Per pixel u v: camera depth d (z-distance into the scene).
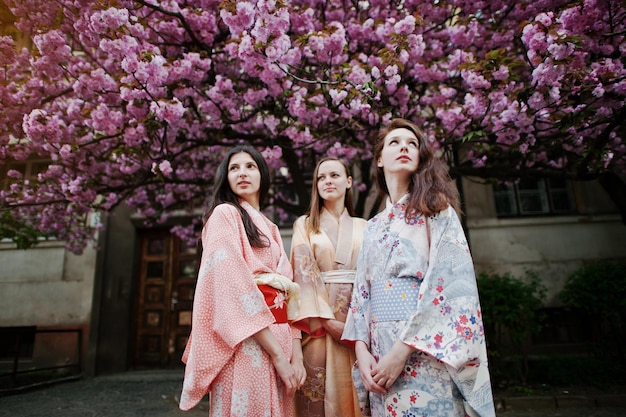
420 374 1.19
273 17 2.46
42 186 4.02
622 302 4.42
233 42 2.90
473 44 3.61
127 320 6.07
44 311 5.96
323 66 3.01
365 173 4.49
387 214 1.45
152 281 6.39
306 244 1.86
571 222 5.69
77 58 3.35
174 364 6.02
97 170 3.93
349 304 1.75
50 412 3.76
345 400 1.67
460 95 3.78
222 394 1.25
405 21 2.82
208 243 1.36
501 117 2.83
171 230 5.88
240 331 1.22
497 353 4.17
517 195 5.95
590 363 4.49
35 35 3.28
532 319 4.27
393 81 2.91
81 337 5.76
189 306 6.20
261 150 3.76
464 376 1.15
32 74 3.47
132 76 2.74
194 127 3.53
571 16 2.50
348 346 1.73
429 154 1.47
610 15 2.62
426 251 1.30
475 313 1.18
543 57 2.43
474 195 5.85
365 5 3.63
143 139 3.05
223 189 1.61
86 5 2.99
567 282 5.08
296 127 3.17
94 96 3.25
